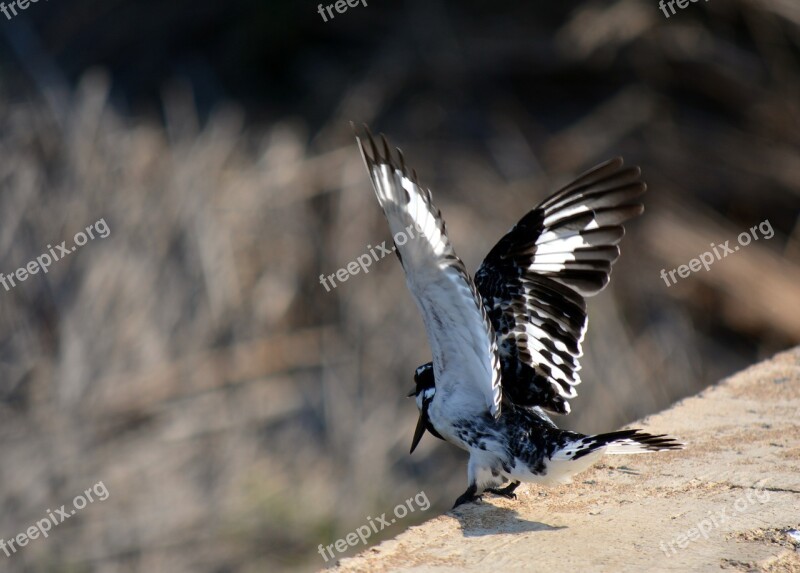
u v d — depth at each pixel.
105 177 15.51
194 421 13.45
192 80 19.84
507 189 17.45
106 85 17.95
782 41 19.89
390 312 14.77
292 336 14.62
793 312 16.56
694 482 5.89
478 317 5.31
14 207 14.84
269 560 12.38
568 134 18.86
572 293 6.33
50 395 13.43
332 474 13.34
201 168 15.99
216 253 14.79
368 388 14.12
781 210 18.30
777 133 19.22
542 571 4.89
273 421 13.83
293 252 15.49
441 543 5.25
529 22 20.64
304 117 19.09
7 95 17.34
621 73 19.91
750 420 6.78
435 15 20.77
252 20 20.62
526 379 6.32
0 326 13.89
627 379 14.84
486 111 19.30
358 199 16.12
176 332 14.18
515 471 5.76
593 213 6.37
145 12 20.94
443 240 4.93
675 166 18.52
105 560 12.27
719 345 16.47
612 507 5.65
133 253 14.59
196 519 12.62
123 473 12.86
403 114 19.22
